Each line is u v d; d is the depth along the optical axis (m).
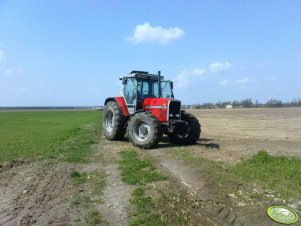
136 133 13.91
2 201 7.64
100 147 13.96
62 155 12.21
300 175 8.88
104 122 16.53
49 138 17.27
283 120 31.88
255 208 7.04
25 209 7.14
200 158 11.09
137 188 8.02
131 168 9.88
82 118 42.34
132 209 6.95
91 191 8.09
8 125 28.75
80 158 11.53
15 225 6.43
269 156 10.75
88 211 6.96
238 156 11.53
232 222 6.55
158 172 9.42
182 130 14.54
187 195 7.70
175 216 6.64
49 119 40.00
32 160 11.49
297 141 16.02
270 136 18.47
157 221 6.38
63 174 9.52
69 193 7.99
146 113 13.77
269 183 8.41
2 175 9.67
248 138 17.45
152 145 13.32
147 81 15.33
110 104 15.98
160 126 13.37
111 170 9.89
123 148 13.55
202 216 6.73
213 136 18.48
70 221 6.55
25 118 42.66
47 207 7.22
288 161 10.38
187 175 9.12
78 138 16.89
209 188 8.06
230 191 7.89
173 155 11.80
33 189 8.35
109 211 6.93
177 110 14.11
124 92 15.59
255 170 9.49
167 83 15.66
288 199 7.50
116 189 8.16
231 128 23.89
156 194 7.64
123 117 15.50
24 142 15.88
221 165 10.20
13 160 11.38
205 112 52.81
